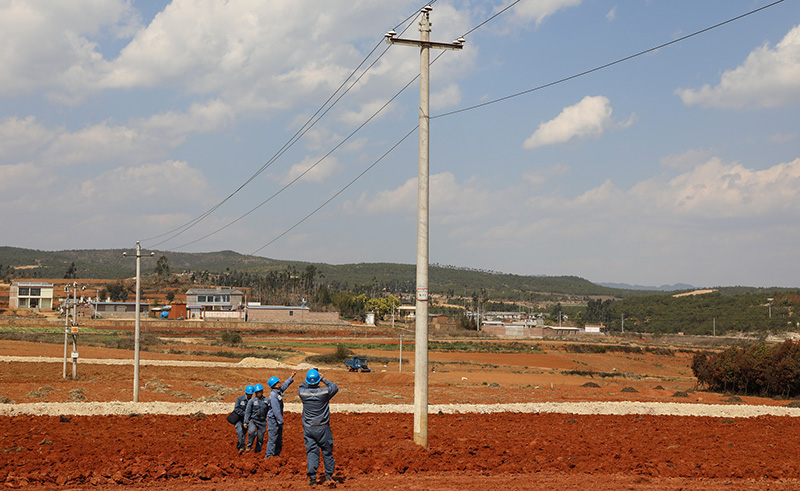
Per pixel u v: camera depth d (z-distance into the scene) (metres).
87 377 55.47
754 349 69.00
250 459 17.08
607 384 80.38
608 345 149.00
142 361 69.75
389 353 113.75
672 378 101.62
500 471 16.34
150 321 156.12
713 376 71.31
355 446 20.52
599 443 22.61
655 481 15.02
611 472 16.45
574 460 17.89
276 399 17.53
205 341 116.94
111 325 139.25
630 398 55.38
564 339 177.00
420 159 20.03
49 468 15.76
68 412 29.39
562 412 36.25
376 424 27.98
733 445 23.33
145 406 31.83
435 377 76.19
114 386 47.97
